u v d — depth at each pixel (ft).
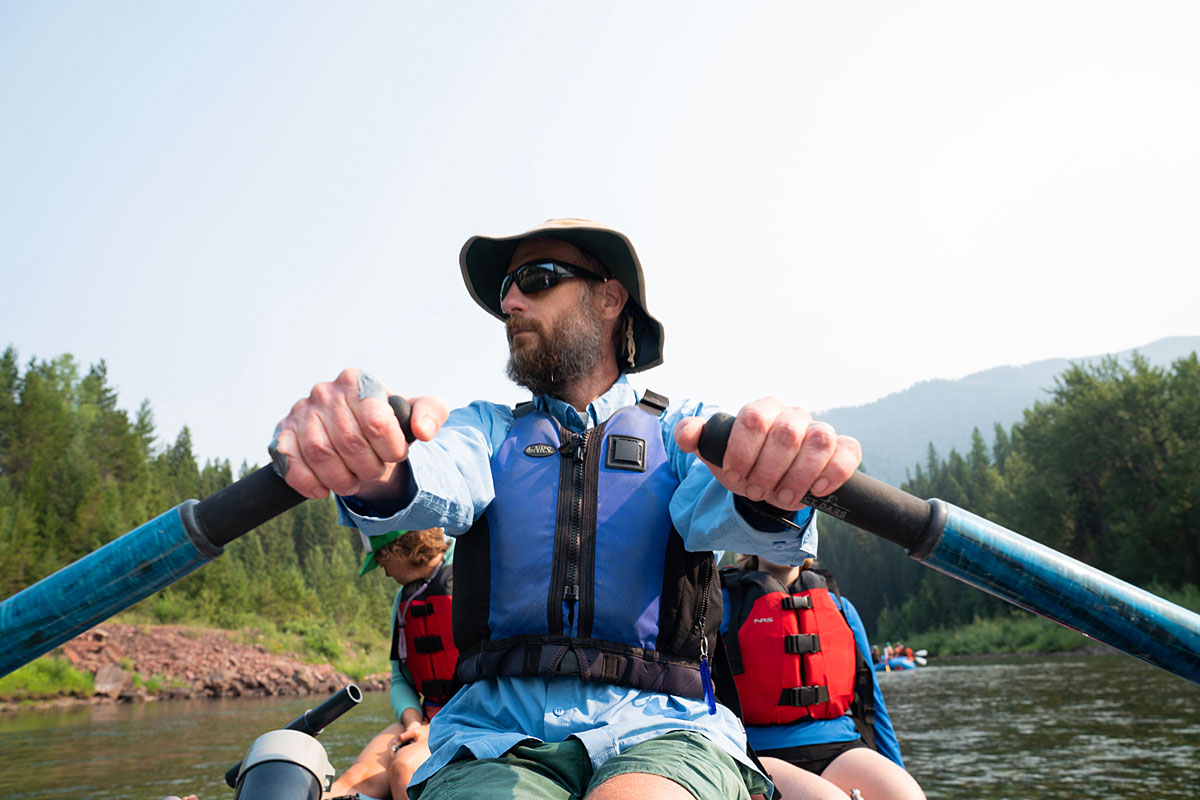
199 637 112.98
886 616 222.69
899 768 9.87
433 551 12.31
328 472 3.41
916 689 51.47
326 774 4.99
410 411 3.49
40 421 182.80
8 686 72.95
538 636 4.89
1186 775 16.97
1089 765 18.70
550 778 4.41
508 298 5.97
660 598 5.02
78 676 79.00
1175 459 126.11
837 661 11.31
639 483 5.24
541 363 5.81
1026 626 134.21
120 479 215.31
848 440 3.40
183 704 68.44
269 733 4.99
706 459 3.56
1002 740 23.76
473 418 5.78
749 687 11.23
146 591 3.61
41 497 161.48
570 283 5.92
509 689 4.91
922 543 3.62
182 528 3.50
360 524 4.32
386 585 257.96
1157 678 45.16
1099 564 136.87
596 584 4.94
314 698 80.48
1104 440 134.10
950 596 184.14
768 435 3.33
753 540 4.20
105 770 22.20
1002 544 3.62
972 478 312.09
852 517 3.62
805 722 11.12
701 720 4.79
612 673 4.79
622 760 4.17
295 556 268.41
